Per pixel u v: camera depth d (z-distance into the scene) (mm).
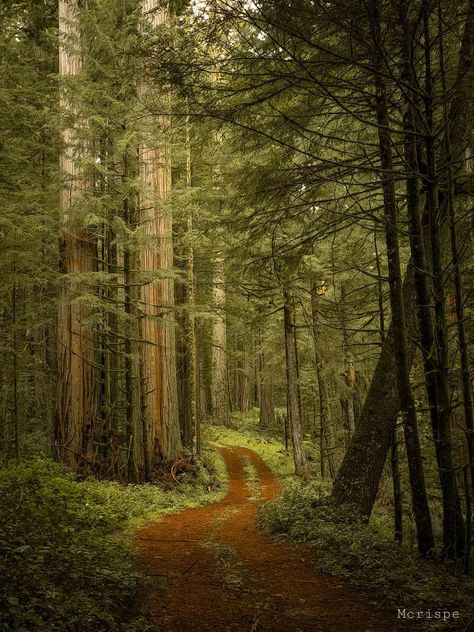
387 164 6047
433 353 6109
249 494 14805
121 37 11219
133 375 14102
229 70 6055
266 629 4680
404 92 5426
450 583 5473
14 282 12992
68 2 12305
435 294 5965
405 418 6270
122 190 12812
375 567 6191
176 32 5820
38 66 16578
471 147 6559
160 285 15258
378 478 8859
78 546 6141
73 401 13844
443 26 6352
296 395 18562
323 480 17109
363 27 5547
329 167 6523
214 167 16531
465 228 7223
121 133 12398
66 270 13969
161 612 5039
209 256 17906
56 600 4344
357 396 20094
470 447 5820
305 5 5051
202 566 6754
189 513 11477
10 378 16359
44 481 9781
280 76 5520
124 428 15977
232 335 33375
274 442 29516
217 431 28922
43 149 14812
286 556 7188
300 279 13961
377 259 8508
